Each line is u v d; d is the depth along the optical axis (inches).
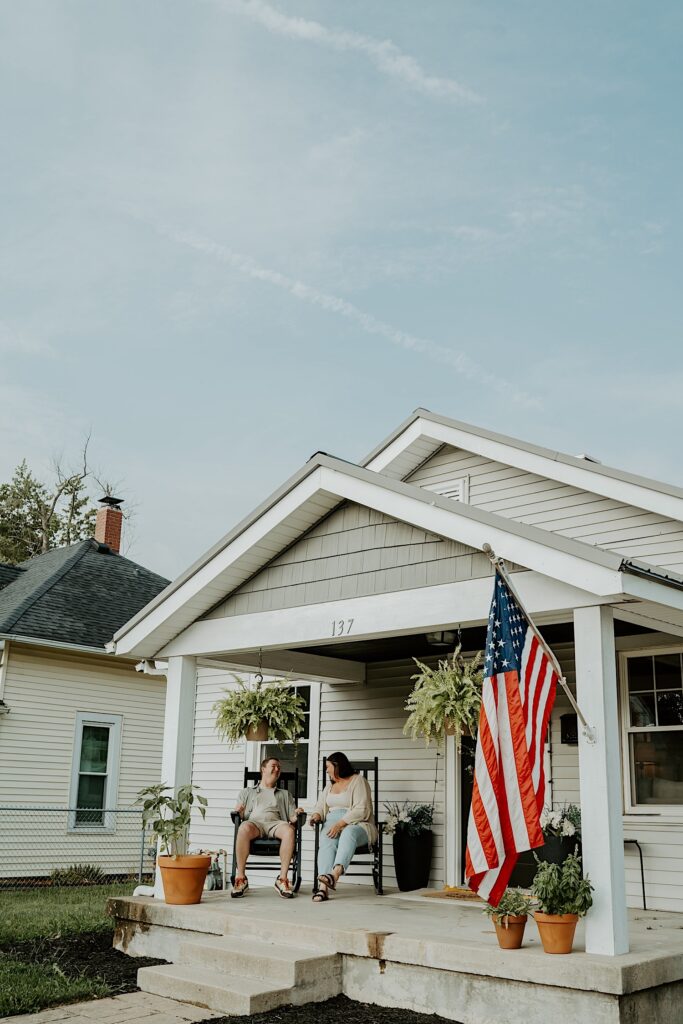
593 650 245.3
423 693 338.3
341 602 317.4
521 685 234.1
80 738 647.8
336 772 364.5
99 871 601.6
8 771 599.8
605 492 417.7
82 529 1439.5
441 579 289.4
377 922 276.8
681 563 395.9
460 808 405.4
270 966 255.0
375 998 250.5
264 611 342.6
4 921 371.6
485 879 229.6
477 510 271.7
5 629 605.9
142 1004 254.1
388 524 309.6
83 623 674.2
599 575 238.8
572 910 223.5
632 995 212.5
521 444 447.8
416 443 490.0
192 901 319.9
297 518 329.7
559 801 374.6
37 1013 244.1
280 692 370.9
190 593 350.0
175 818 337.4
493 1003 226.7
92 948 327.3
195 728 529.7
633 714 371.9
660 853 351.6
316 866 345.7
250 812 367.2
